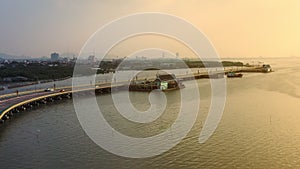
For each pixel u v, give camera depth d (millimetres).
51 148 39969
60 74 162375
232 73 152000
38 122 56344
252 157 34781
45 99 80250
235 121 52469
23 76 151500
